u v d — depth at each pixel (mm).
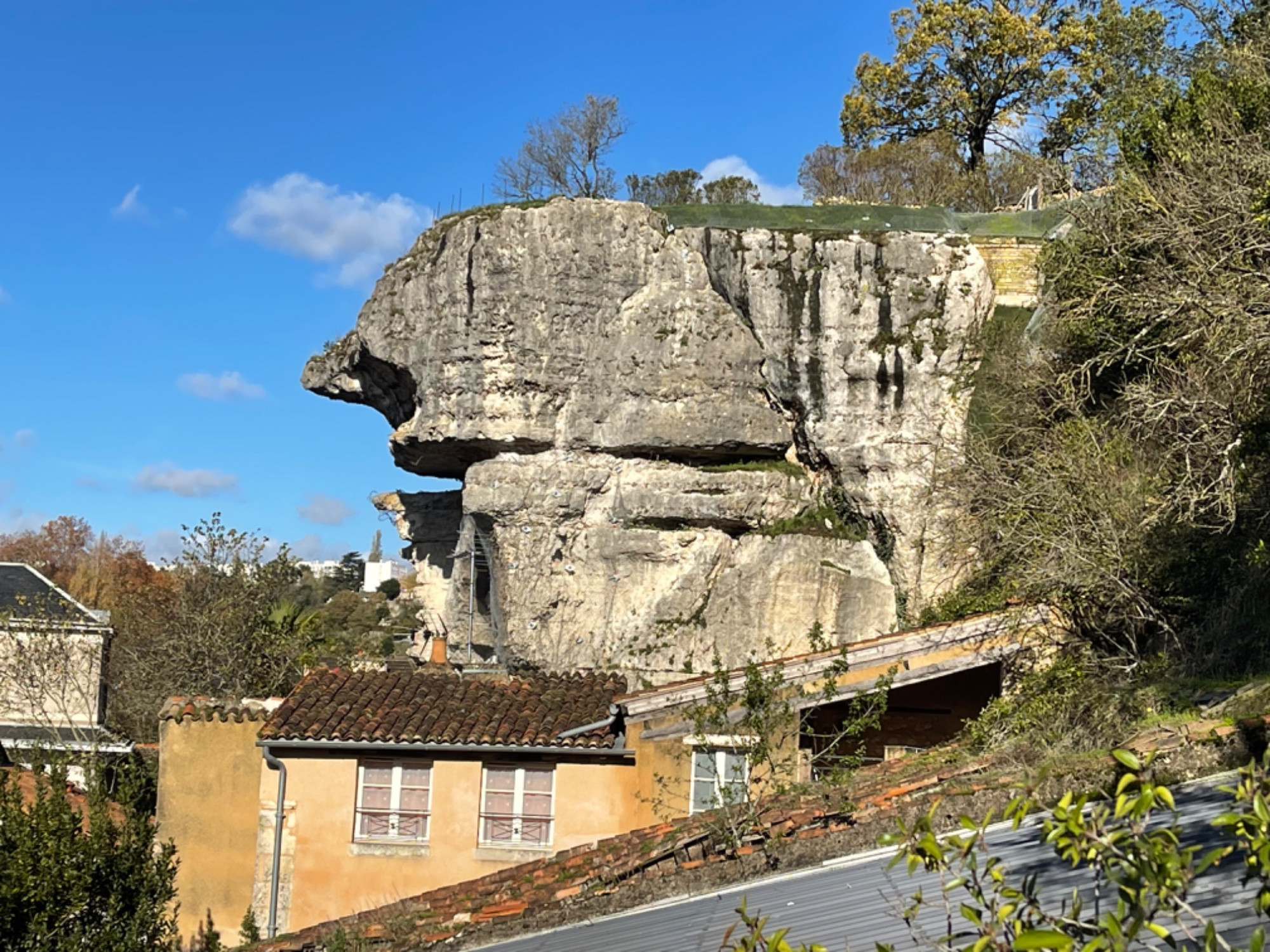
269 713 21031
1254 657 15734
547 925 11375
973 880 4742
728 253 33500
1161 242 22812
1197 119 26172
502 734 19547
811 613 32281
